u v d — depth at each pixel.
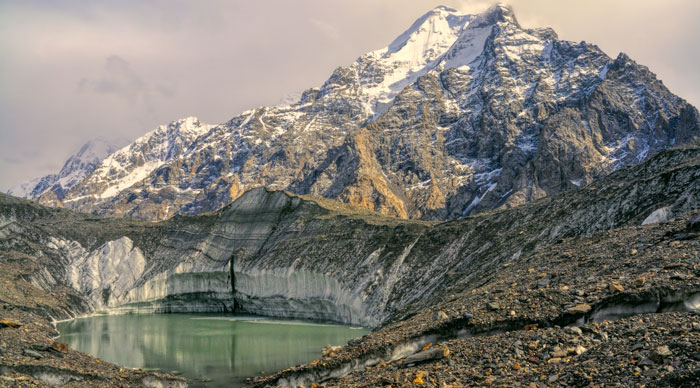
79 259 148.25
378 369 37.91
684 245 40.03
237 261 133.75
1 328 61.22
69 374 50.88
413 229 108.75
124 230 158.38
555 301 38.41
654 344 27.77
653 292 33.78
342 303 106.06
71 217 170.50
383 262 104.81
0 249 139.62
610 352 28.50
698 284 33.16
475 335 39.12
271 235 136.38
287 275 119.25
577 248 49.72
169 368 66.88
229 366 67.38
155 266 145.62
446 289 73.50
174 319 123.31
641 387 24.33
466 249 91.62
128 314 136.88
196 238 145.75
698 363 24.77
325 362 43.88
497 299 42.47
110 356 75.44
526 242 77.56
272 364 67.75
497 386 28.53
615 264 41.31
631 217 67.06
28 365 49.38
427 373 32.88
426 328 41.84
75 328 106.94
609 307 34.88
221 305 136.25
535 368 30.11
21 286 123.19
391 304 95.06
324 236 121.00
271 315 124.00
